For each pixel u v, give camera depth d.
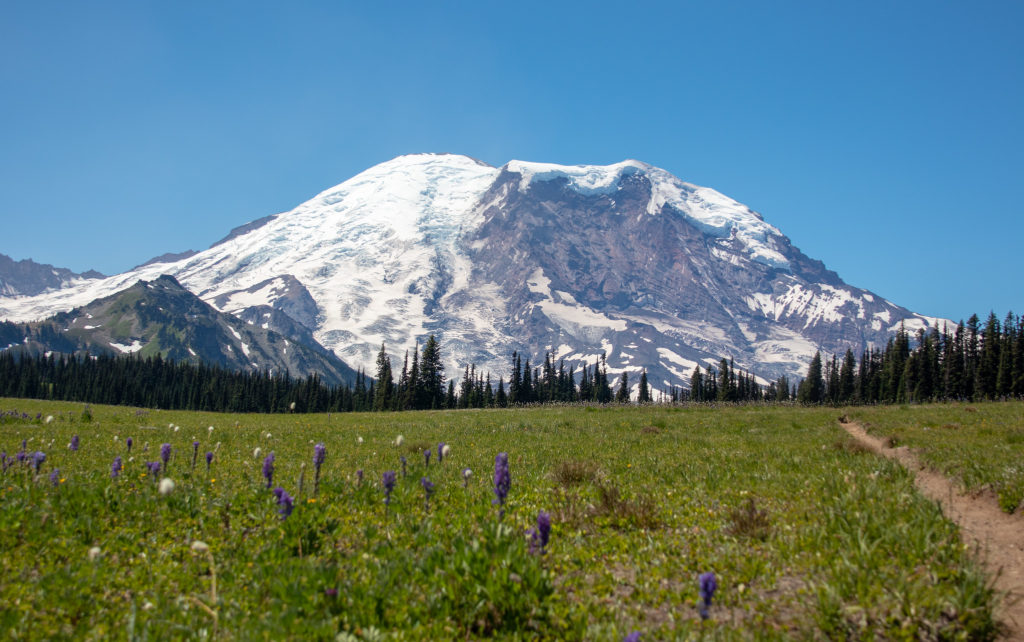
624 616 6.11
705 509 10.32
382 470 14.92
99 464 14.99
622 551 8.16
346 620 5.50
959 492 12.03
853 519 8.75
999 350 102.38
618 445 21.83
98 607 5.91
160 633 5.30
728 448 20.38
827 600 6.20
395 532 8.55
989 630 5.88
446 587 5.98
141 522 8.80
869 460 15.26
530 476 13.72
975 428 24.81
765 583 6.96
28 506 9.02
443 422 36.25
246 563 7.14
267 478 9.92
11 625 5.32
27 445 18.94
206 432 26.98
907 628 5.80
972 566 7.01
